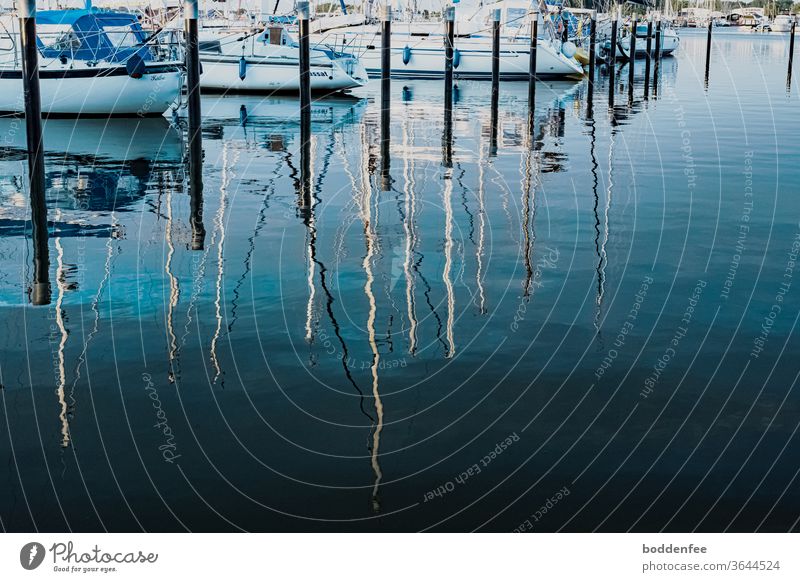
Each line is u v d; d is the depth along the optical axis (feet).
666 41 182.19
